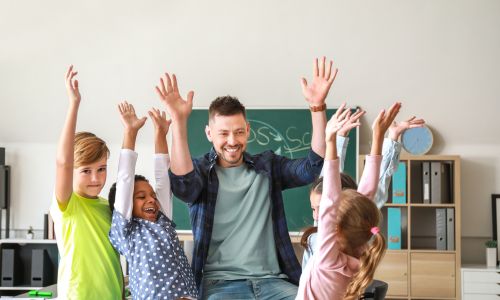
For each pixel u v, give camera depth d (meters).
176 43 6.64
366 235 2.54
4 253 6.97
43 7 6.43
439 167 6.88
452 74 6.69
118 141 7.24
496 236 7.05
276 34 6.55
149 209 2.91
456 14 6.41
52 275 7.12
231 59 6.70
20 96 6.98
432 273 6.78
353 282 2.45
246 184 2.95
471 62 6.62
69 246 2.94
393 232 6.87
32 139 7.33
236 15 6.48
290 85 6.83
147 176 7.19
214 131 2.94
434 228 7.22
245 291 2.79
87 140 3.05
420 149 6.94
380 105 6.89
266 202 2.96
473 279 6.70
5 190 7.16
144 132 7.11
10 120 7.18
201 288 2.85
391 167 3.06
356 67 6.68
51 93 6.95
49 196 7.34
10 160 7.37
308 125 6.95
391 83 6.76
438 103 6.87
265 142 6.98
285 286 2.80
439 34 6.50
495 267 6.79
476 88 6.75
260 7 6.44
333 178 2.46
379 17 6.43
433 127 7.05
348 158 6.87
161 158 2.92
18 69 6.80
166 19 6.52
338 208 2.51
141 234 2.82
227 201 2.93
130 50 6.69
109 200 3.10
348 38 6.54
